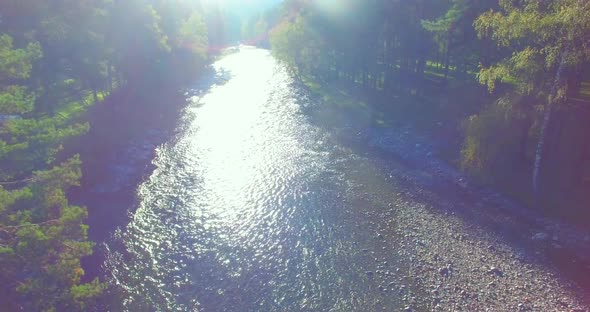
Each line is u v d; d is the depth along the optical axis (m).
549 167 33.12
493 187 34.09
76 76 45.12
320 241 27.91
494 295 22.64
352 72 67.50
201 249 27.11
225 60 112.44
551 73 26.95
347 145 46.00
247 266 25.42
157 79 68.50
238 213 31.50
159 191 34.97
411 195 34.41
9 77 20.92
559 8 24.53
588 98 38.91
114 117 50.59
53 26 36.31
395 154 43.38
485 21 29.92
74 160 20.83
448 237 28.22
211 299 22.70
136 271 24.95
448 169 38.50
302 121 53.78
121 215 31.14
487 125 33.03
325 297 22.73
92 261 25.77
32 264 16.25
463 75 54.62
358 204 32.94
